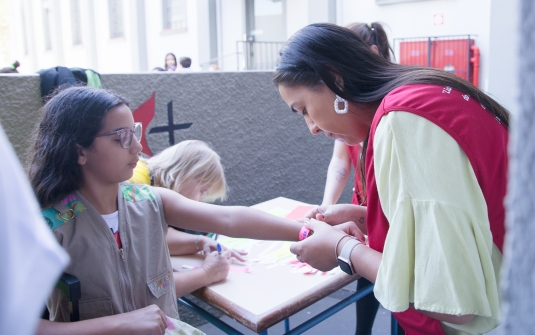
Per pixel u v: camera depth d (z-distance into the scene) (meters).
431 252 0.80
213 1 9.40
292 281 1.36
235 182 2.90
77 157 1.06
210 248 1.53
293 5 8.44
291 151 3.19
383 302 0.87
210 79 2.68
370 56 1.06
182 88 2.56
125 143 1.08
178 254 1.57
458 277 0.79
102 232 1.08
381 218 0.98
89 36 12.62
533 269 0.26
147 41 10.91
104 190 1.11
